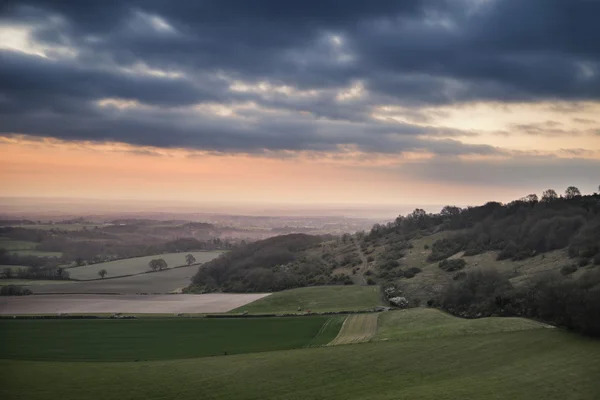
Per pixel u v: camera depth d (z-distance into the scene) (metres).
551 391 46.66
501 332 66.19
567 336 62.91
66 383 53.03
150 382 53.31
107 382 53.38
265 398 48.50
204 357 64.69
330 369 55.66
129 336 80.31
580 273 87.00
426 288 110.38
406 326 77.94
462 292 94.69
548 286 75.62
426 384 50.00
